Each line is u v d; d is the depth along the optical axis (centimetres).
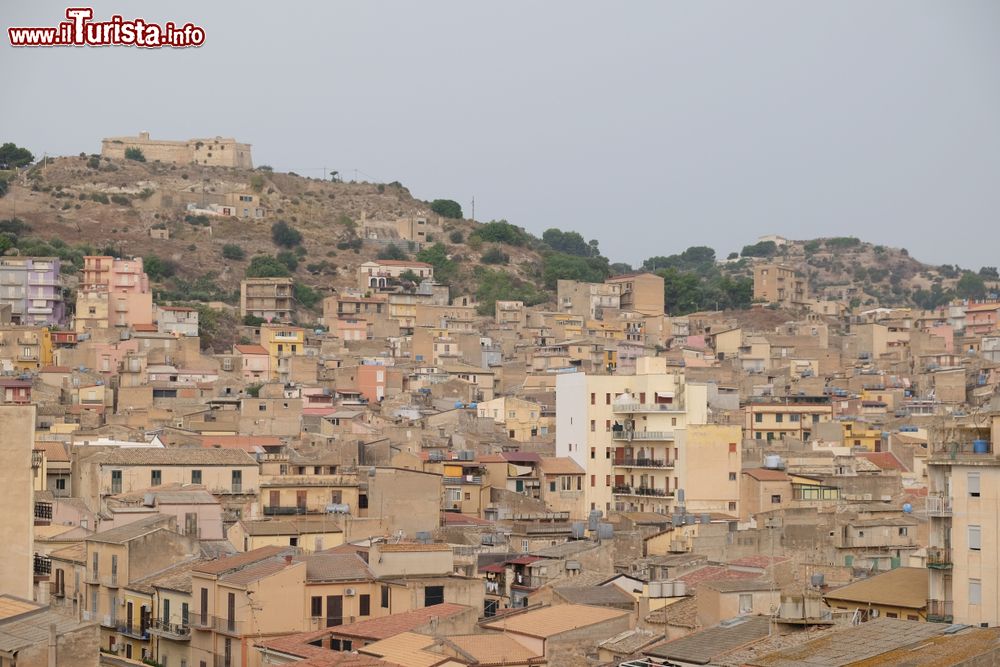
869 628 12838
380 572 17812
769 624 13925
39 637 12169
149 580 18425
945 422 15838
